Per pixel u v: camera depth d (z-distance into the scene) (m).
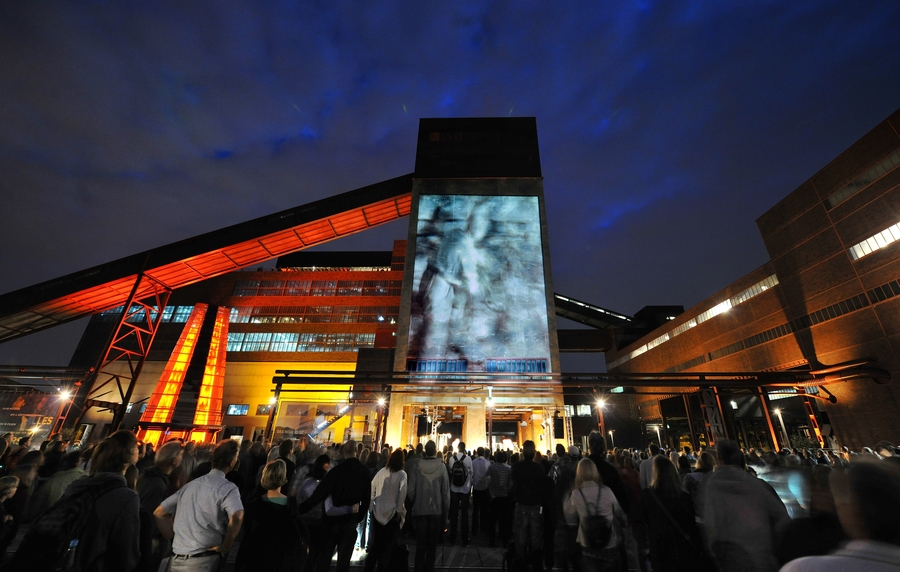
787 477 6.06
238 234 39.56
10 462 8.59
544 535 7.80
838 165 32.38
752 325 41.91
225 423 58.19
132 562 3.30
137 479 5.00
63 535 3.04
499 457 10.45
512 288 33.53
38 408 48.81
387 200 40.41
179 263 39.94
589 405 67.06
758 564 3.43
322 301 65.56
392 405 29.11
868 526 1.78
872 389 28.80
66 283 37.81
